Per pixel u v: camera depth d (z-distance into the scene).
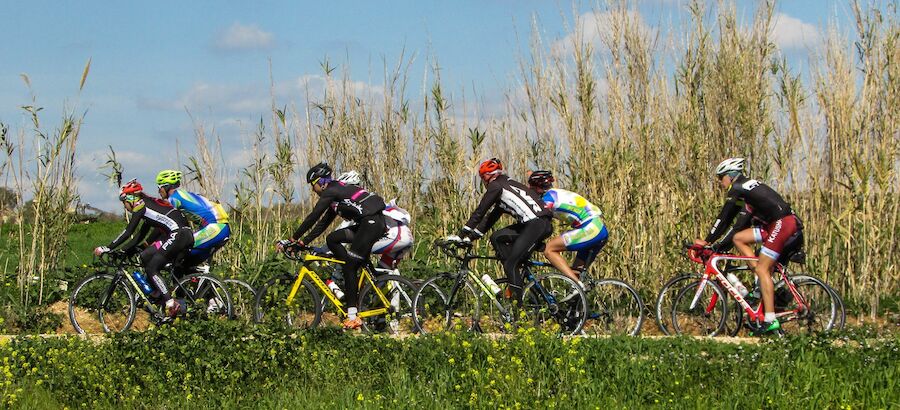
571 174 18.31
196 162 19.56
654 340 13.36
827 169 18.16
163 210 16.67
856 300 17.38
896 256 17.92
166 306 16.45
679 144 18.50
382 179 19.86
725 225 15.76
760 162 18.33
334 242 16.00
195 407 11.48
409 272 18.52
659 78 18.70
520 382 11.56
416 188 19.80
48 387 12.17
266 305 16.50
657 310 16.39
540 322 15.36
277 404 11.38
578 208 15.54
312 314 16.98
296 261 18.08
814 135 18.14
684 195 18.12
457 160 18.88
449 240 15.59
